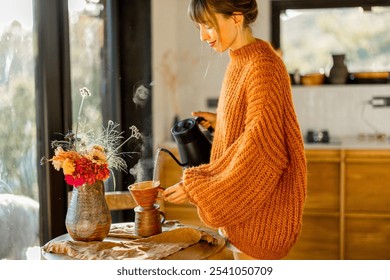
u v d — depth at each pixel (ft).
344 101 13.06
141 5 10.65
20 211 6.78
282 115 4.89
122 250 5.14
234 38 5.07
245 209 4.79
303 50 13.42
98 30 9.53
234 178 4.73
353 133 13.12
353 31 13.20
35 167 7.18
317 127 13.21
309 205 11.43
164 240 5.49
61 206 7.41
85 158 5.35
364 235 11.32
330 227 11.39
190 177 4.92
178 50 13.28
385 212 11.23
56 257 5.23
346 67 12.80
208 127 6.35
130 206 6.79
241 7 4.93
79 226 5.39
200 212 4.97
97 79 9.51
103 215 5.47
